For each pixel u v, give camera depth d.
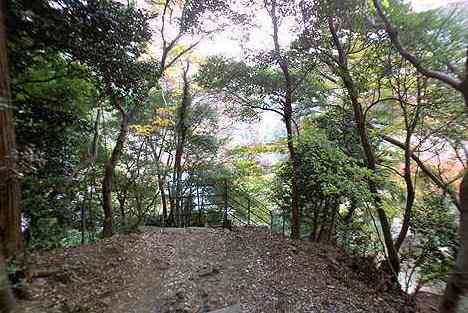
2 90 3.82
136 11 6.70
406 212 6.67
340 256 6.65
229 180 11.51
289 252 6.14
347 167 6.18
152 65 8.15
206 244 6.25
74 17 5.77
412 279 8.24
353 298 5.06
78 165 8.38
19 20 5.25
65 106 7.41
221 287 4.68
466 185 1.73
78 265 4.81
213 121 12.69
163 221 11.32
